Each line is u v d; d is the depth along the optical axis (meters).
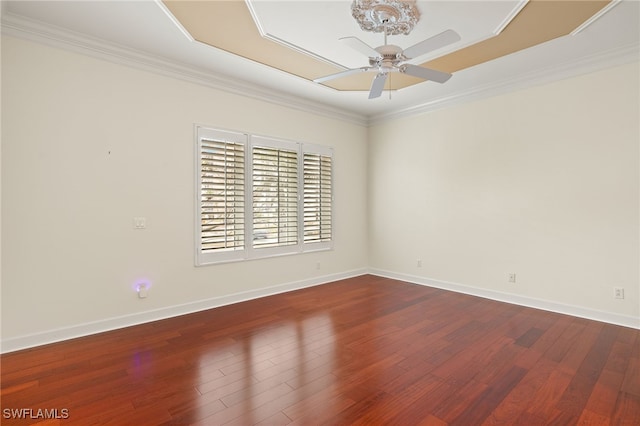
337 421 1.86
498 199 4.12
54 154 2.88
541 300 3.79
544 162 3.74
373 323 3.37
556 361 2.55
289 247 4.60
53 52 2.87
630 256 3.23
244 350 2.76
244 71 3.72
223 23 2.74
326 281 5.07
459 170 4.49
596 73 3.38
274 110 4.41
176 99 3.57
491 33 2.85
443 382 2.26
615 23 2.71
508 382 2.25
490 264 4.21
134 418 1.89
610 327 3.23
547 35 2.91
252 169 4.18
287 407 1.99
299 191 4.72
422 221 4.93
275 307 3.88
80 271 3.02
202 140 3.77
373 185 5.60
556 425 1.82
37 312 2.82
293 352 2.72
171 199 3.55
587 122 3.44
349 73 2.70
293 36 2.93
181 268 3.63
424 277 4.93
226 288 3.98
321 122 4.97
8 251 2.70
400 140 5.19
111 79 3.17
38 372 2.38
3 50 2.65
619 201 3.28
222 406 2.00
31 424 1.83
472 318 3.50
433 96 4.54
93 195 3.08
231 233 4.00
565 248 3.61
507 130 4.02
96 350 2.74
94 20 2.70
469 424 1.83
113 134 3.18
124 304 3.27
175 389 2.18
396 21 2.52
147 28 2.82
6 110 2.67
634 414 1.91
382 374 2.37
